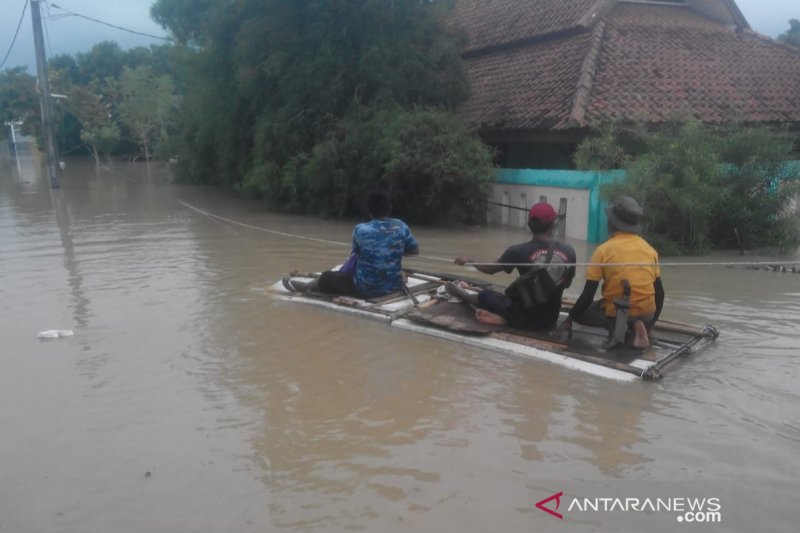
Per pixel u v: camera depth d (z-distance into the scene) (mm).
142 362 5465
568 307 6551
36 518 3305
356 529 3180
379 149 13484
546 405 4531
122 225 13836
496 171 13633
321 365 5363
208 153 23156
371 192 7141
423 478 3631
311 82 14586
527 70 15562
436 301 6867
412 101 14711
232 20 16766
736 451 3861
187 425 4309
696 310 6816
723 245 10703
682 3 17625
